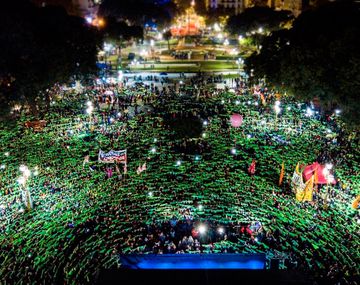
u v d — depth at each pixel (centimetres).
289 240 3362
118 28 11288
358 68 4644
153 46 14350
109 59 12275
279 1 16512
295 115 6375
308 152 5041
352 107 4872
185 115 6456
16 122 6231
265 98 7225
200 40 15600
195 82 8862
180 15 18425
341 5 6538
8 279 2917
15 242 3350
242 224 3597
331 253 3188
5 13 6241
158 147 5288
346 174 4466
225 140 5475
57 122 6262
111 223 3622
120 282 1942
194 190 4197
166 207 3881
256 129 5834
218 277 1967
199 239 3409
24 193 3916
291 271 2008
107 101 7225
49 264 3098
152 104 7156
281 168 4644
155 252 3238
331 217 3644
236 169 4647
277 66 6181
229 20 13300
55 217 3706
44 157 5009
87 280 2923
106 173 4559
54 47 6625
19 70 5716
